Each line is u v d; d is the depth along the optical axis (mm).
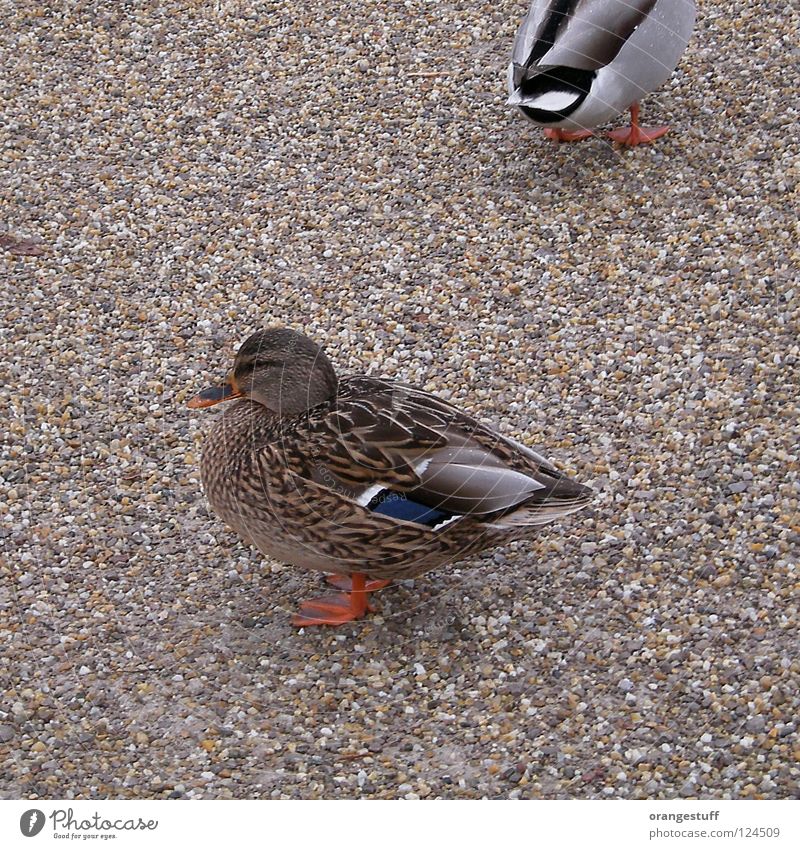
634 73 2729
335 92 3072
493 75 3094
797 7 3195
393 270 2721
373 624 2232
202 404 2213
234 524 2209
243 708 2156
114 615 2252
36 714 2152
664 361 2557
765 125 2939
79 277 2725
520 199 2838
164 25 3248
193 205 2850
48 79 3123
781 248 2719
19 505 2381
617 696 2156
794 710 2129
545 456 2426
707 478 2387
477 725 2137
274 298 2682
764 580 2266
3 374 2561
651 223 2779
